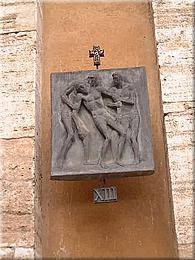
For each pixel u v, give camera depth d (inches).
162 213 227.9
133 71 238.1
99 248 222.1
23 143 230.5
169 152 227.0
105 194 221.0
